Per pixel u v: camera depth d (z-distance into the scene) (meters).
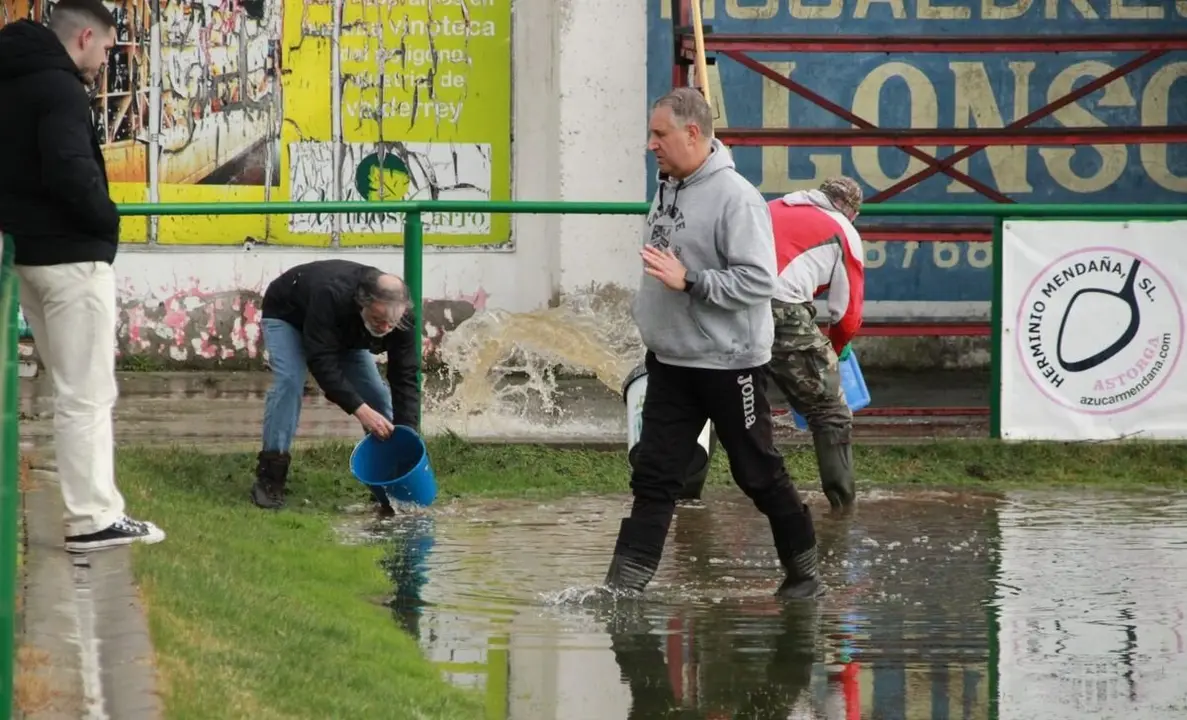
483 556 29.52
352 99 53.41
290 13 53.03
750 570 28.64
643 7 52.81
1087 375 38.53
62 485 24.44
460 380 39.56
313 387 49.28
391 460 33.69
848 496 34.56
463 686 21.44
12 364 17.30
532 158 53.88
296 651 20.70
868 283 54.50
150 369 52.59
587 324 40.22
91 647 18.97
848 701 20.98
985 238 41.72
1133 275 38.31
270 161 53.25
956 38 44.44
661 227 25.30
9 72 23.61
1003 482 37.56
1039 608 25.92
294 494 34.16
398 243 53.94
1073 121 54.31
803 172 54.50
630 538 26.22
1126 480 37.72
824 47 44.47
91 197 23.70
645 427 26.16
